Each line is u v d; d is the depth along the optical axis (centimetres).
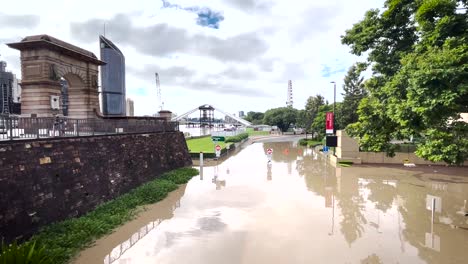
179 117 13762
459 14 1241
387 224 1178
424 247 955
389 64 1973
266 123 11712
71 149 1222
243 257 883
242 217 1260
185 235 1060
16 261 641
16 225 898
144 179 1852
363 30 2120
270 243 986
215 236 1049
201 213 1316
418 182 1989
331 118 3155
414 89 1105
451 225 1163
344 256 889
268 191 1738
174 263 846
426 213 1321
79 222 1072
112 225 1121
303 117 7394
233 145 4444
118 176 1555
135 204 1412
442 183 1956
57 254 818
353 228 1128
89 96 2247
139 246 962
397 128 1778
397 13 1905
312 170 2508
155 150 2150
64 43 2016
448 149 1072
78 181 1224
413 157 2759
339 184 1933
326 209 1378
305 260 862
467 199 1556
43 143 1070
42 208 1010
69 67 2036
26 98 1802
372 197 1602
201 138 6162
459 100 1079
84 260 859
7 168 902
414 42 1922
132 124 1967
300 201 1517
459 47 1041
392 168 2561
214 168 2644
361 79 4869
